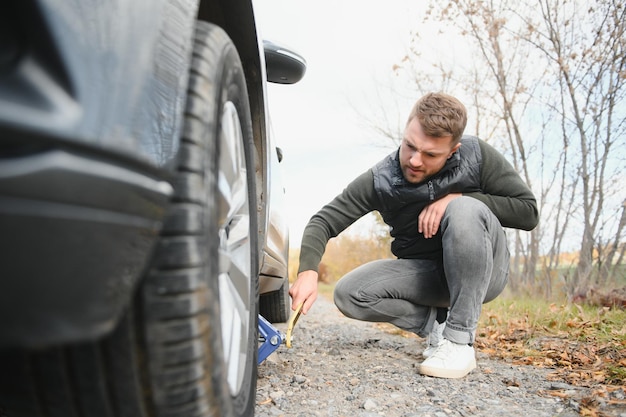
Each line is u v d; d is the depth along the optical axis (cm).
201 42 109
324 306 783
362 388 219
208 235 94
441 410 190
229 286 131
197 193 91
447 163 252
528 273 711
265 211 188
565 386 217
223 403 99
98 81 71
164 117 83
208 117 98
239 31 160
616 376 223
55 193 63
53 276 65
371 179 266
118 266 74
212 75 105
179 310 87
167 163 83
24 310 65
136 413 91
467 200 247
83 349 87
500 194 262
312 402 201
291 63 249
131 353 87
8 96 64
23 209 61
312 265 250
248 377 141
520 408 192
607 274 598
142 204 77
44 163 62
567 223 643
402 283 282
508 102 698
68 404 91
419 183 255
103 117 70
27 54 68
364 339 371
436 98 235
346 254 1758
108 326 75
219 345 97
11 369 89
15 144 62
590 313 415
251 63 169
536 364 265
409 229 276
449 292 266
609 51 580
